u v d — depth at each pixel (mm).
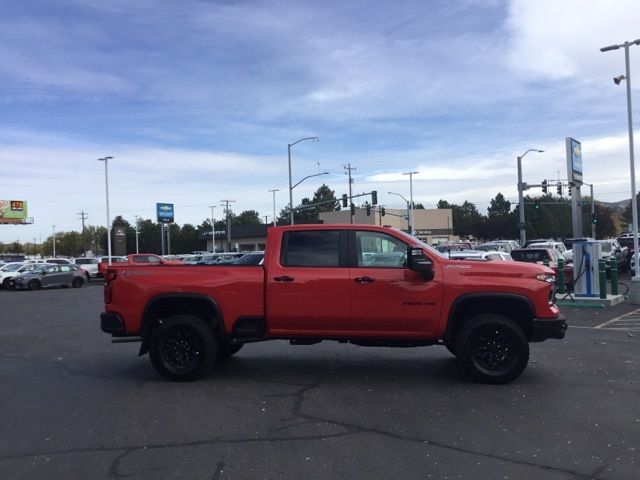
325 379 7305
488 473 4273
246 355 9008
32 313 17188
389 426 5383
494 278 6859
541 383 6934
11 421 5676
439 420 5543
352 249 7152
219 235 113688
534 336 6938
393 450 4762
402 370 7801
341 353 9148
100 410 6031
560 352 8898
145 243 146250
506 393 6496
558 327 6824
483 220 101812
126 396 6598
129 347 10312
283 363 8352
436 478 4191
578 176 40969
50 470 4422
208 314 7598
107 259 44031
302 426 5418
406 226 108875
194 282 7234
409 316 6914
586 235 98562
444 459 4551
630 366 7852
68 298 24172
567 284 18047
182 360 7301
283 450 4789
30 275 31594
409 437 5070
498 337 6887
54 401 6418
